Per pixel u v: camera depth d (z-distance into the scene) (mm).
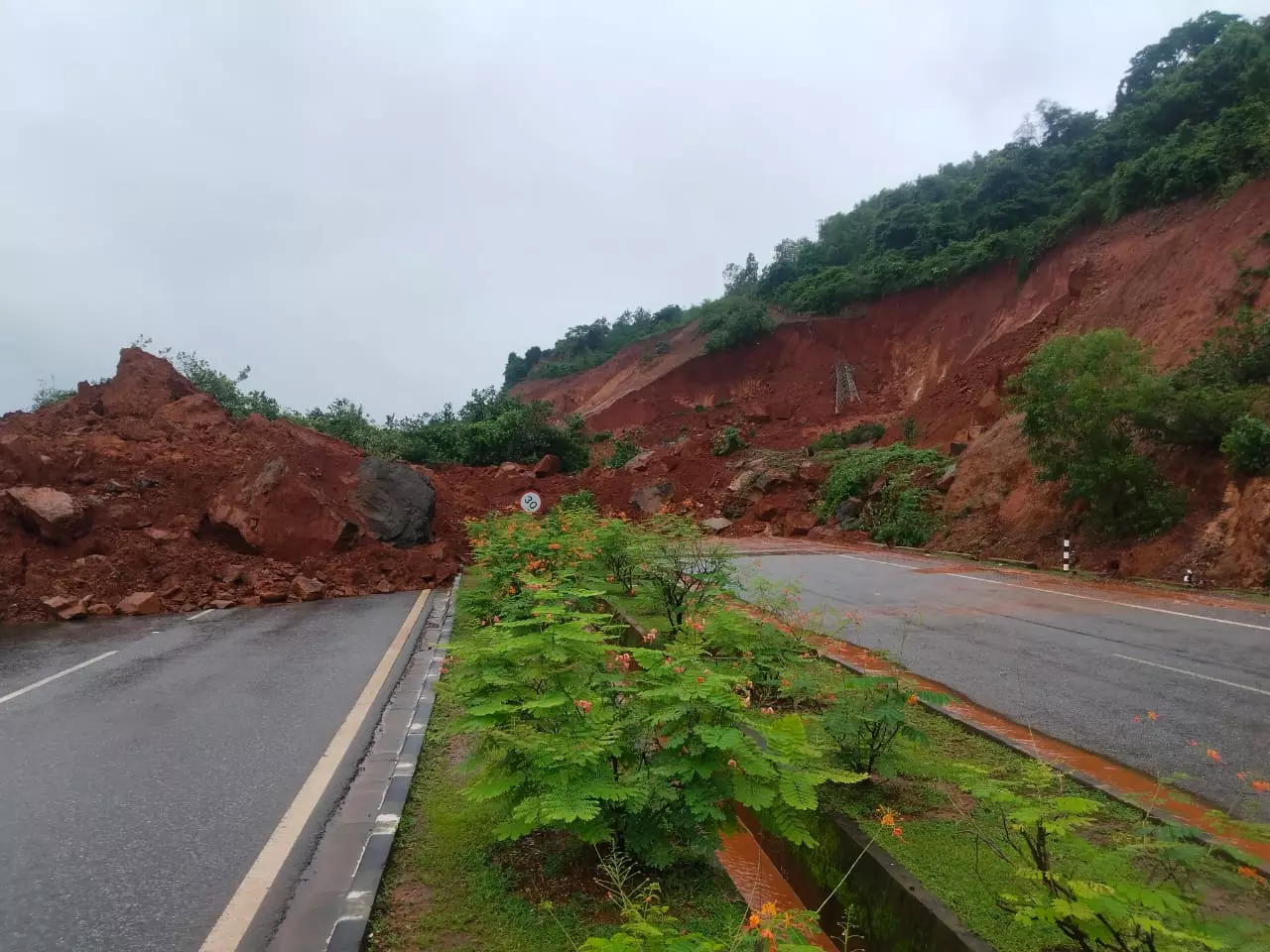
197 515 16406
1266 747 5887
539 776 3521
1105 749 5840
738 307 65000
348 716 6988
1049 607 12766
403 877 3920
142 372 21828
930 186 65000
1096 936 2584
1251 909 2730
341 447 22234
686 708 3635
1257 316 19047
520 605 7195
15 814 4895
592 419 65188
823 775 3621
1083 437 17406
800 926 2459
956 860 3752
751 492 32781
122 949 3438
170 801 5078
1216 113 39094
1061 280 41438
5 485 15148
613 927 3354
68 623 12273
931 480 26906
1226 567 14719
